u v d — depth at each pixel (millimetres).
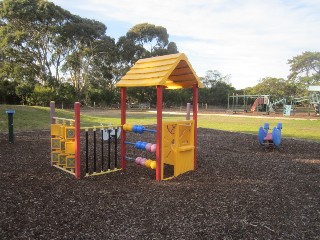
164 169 7445
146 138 12852
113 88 54156
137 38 58562
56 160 7523
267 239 3676
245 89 62438
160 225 4035
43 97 39281
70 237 3650
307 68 67562
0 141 11219
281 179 6562
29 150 9523
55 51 47969
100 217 4289
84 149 9883
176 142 6742
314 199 5234
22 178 6324
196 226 4016
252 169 7461
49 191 5477
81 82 50531
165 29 59844
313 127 19656
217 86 66125
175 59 6348
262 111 45156
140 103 55688
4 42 41969
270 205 4867
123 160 7309
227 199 5113
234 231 3881
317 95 41125
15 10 41844
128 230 3871
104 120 21828
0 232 3742
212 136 13945
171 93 58250
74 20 48938
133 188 5754
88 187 5785
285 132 16422
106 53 50781
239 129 17797
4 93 39656
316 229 3984
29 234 3705
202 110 50156
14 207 4617
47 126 16375
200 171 7176
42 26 45031
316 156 9359
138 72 6996
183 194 5379
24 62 43688
